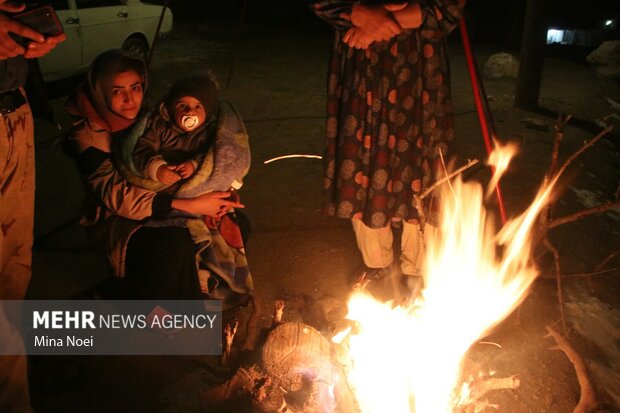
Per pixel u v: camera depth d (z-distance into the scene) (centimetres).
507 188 488
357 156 286
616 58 871
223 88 754
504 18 1084
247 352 285
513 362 296
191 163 279
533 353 302
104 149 283
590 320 331
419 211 273
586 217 449
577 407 256
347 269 365
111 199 279
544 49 677
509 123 654
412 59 271
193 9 1234
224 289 325
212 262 299
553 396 278
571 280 364
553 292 351
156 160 271
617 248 413
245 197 460
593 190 503
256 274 360
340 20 268
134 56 272
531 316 329
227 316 322
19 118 236
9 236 249
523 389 280
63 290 340
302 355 253
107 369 288
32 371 284
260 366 253
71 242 386
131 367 290
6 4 206
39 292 338
